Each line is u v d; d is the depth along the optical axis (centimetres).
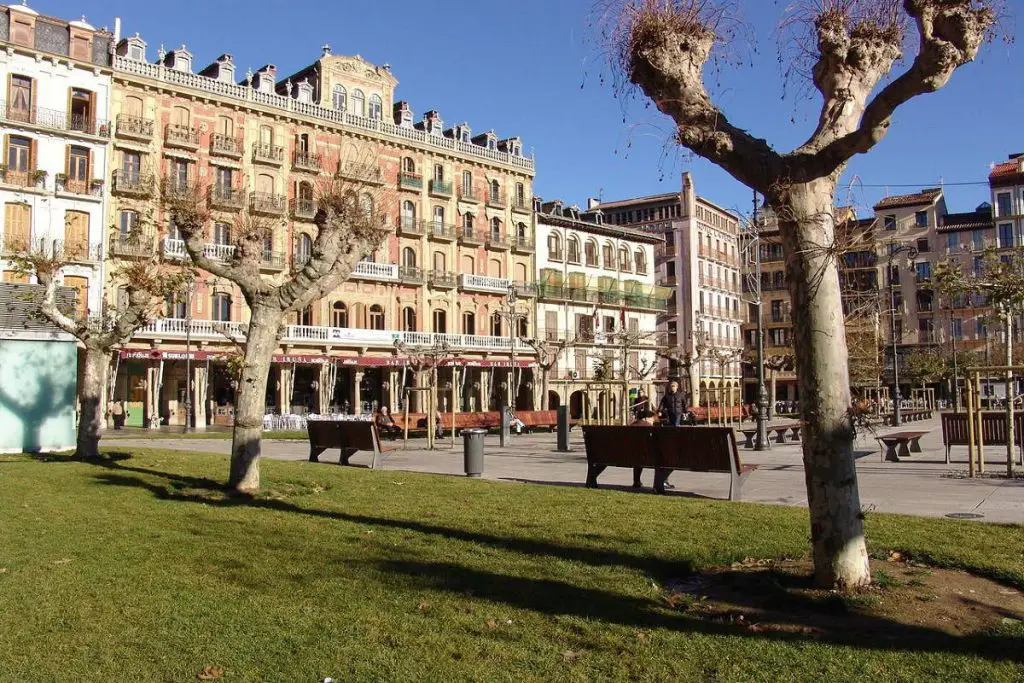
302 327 4797
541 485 1323
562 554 759
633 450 1280
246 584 655
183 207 1332
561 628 541
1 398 2139
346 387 5256
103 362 1914
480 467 1570
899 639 518
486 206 5991
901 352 7456
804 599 602
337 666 479
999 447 2209
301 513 1014
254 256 1299
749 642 513
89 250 4069
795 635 529
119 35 4606
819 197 646
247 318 4638
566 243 6575
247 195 4619
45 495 1182
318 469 1588
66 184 4038
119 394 4403
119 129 4225
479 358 5719
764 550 762
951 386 5762
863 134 631
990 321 2800
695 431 1195
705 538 824
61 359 2256
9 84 3938
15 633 536
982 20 611
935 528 856
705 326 7850
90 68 4159
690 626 546
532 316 6194
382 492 1220
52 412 2231
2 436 2138
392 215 5391
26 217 3938
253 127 4762
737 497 1162
